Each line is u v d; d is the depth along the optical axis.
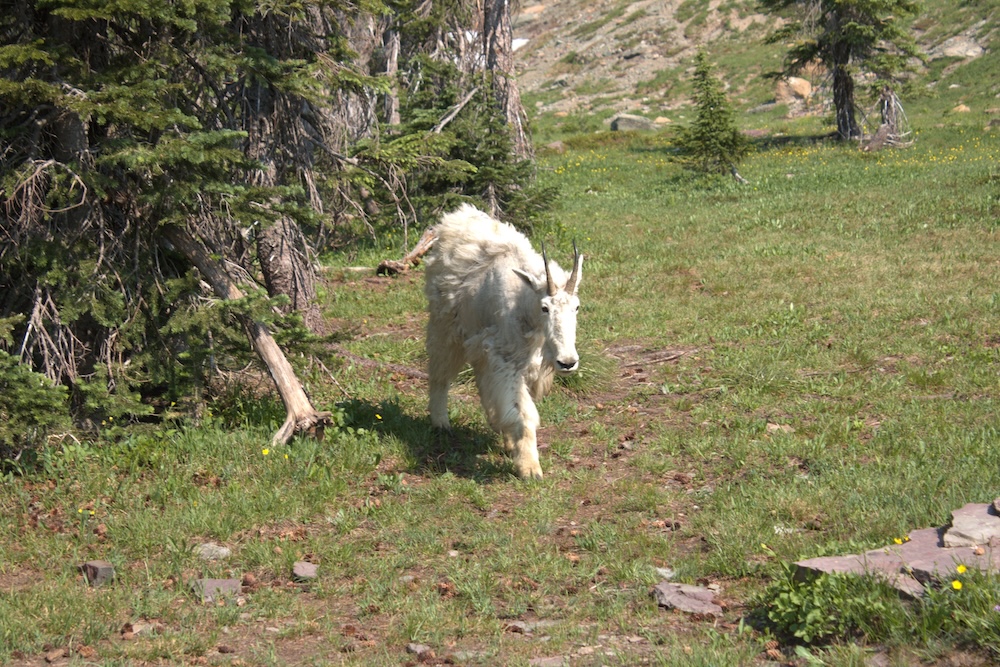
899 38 32.94
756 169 28.44
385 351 12.44
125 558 6.74
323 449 8.42
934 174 23.59
